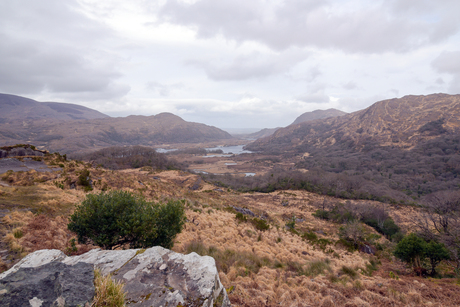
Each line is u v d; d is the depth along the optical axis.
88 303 2.24
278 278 9.80
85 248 9.17
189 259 3.70
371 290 8.84
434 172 138.88
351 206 53.19
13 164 26.00
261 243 17.06
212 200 42.88
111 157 146.25
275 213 53.94
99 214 8.19
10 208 11.16
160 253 3.84
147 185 33.94
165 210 9.88
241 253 12.40
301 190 92.06
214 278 3.26
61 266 2.63
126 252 3.80
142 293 2.79
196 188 73.62
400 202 71.19
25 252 7.33
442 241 19.83
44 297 2.09
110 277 2.86
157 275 3.21
